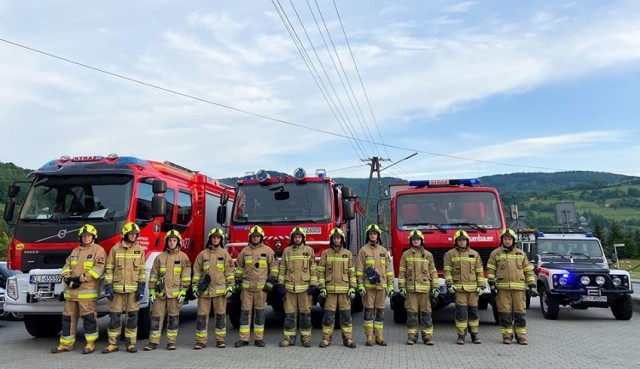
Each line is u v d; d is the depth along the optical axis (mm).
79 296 9078
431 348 9203
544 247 15930
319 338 10438
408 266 9672
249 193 11523
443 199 11859
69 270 9109
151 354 8875
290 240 10758
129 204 10062
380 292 9586
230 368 7602
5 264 15156
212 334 11320
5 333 11930
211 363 7988
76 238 9664
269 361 8102
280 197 11375
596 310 15492
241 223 11250
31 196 10141
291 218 11148
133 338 9203
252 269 9672
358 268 9562
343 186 12383
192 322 13648
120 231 9828
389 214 13078
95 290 9234
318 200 11258
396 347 9312
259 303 9672
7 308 9531
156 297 9438
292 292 9547
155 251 10781
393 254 11719
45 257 9641
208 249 9688
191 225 12898
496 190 11820
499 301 9711
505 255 9719
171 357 8555
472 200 11766
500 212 11555
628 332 11078
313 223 11000
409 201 11953
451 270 9836
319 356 8508
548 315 13336
